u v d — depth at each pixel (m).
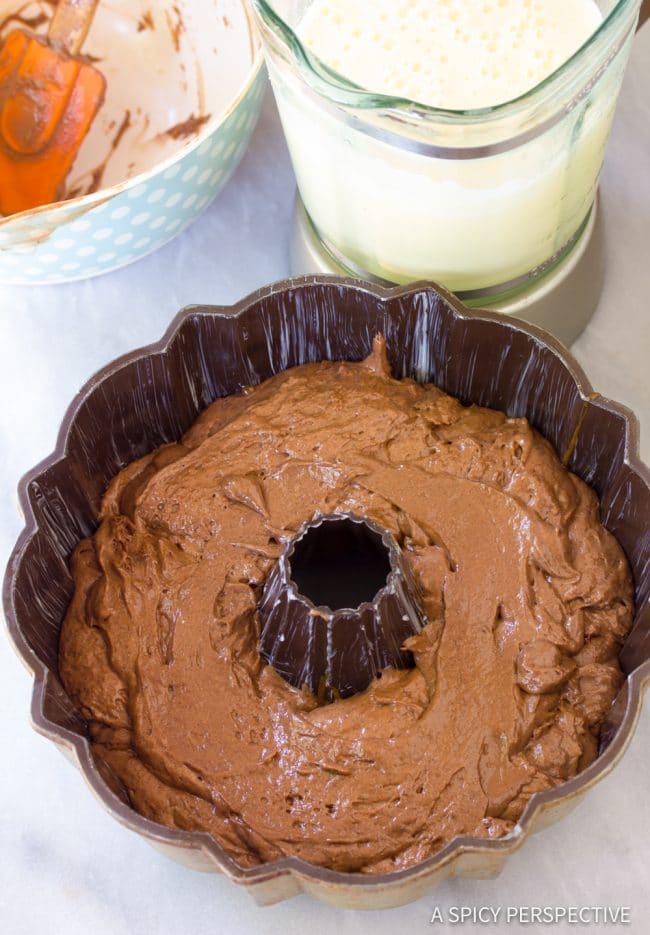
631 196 1.01
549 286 0.91
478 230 0.85
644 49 1.05
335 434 0.86
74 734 0.76
